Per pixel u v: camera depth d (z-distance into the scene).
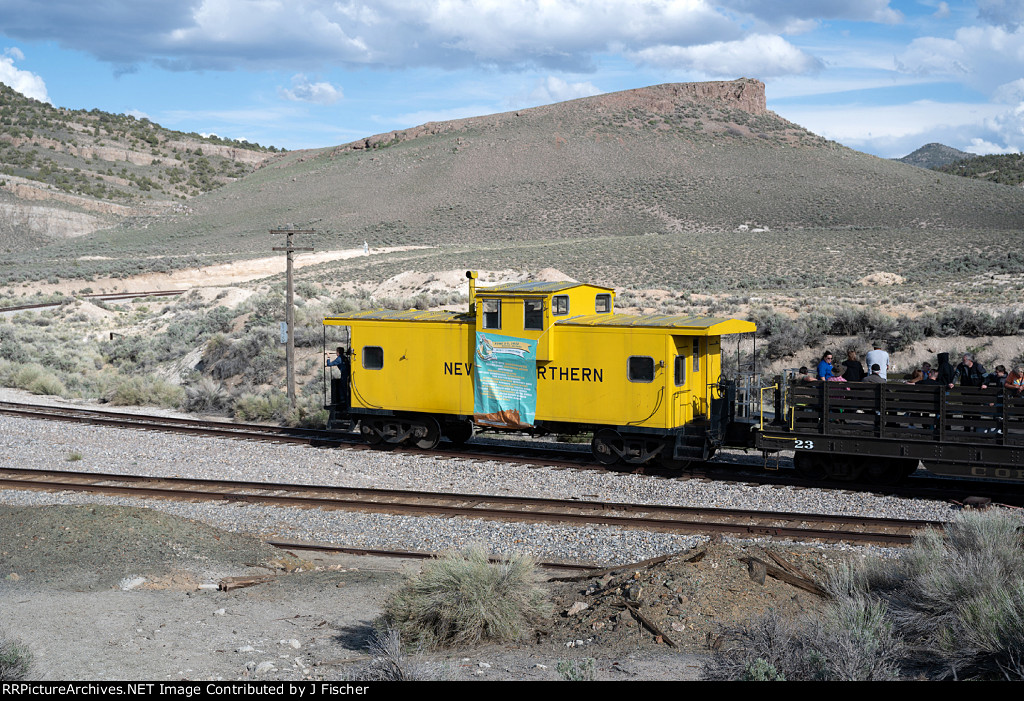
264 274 93.75
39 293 80.88
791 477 17.45
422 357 20.98
